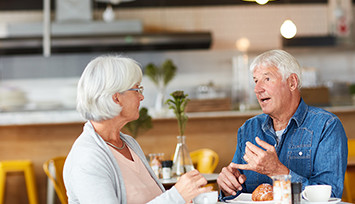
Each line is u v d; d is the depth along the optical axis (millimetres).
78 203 1414
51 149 3951
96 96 1411
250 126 2010
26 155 3939
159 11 6887
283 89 1818
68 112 5777
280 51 1858
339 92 6156
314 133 1764
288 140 1821
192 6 6914
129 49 6086
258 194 1494
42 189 3953
